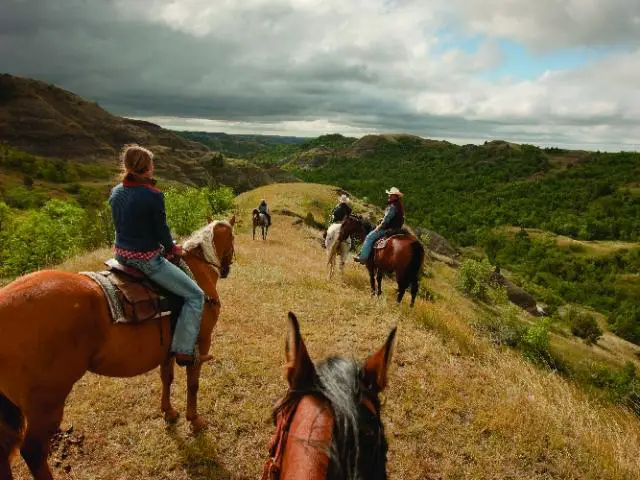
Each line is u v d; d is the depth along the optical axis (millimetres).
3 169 117125
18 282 3174
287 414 1782
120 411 5066
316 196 49844
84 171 136500
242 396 5633
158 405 5242
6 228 23828
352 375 1787
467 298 32906
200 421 4832
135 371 3885
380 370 1972
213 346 6973
